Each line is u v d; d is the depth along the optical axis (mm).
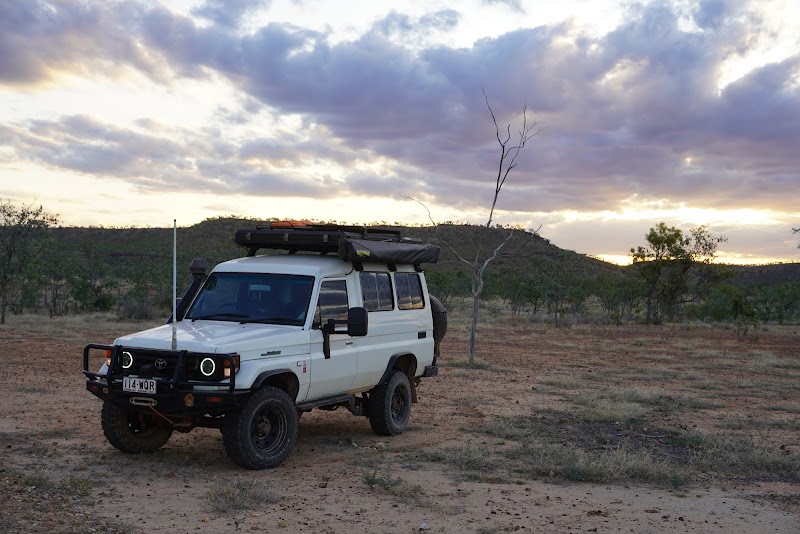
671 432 11055
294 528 6008
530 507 6836
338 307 9219
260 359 7996
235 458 7879
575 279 51625
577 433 10789
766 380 18609
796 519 6703
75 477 7461
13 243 31781
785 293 53688
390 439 10094
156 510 6391
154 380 7691
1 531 5461
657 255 50375
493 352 24438
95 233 135750
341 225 9984
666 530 6234
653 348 28078
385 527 6102
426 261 11047
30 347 21516
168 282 44219
